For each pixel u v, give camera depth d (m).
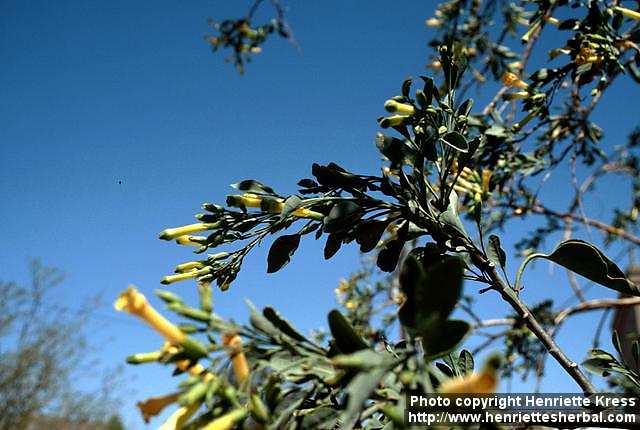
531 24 0.55
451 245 0.36
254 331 0.21
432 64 0.89
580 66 0.49
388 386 0.21
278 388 0.21
